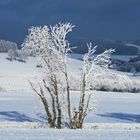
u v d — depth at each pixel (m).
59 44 43.66
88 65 43.81
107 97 112.31
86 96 43.84
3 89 134.25
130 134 29.55
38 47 43.94
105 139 25.47
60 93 43.44
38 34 44.00
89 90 43.62
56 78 43.41
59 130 34.66
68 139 25.27
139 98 115.44
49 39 43.91
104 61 43.94
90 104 43.59
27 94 121.19
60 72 43.38
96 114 67.25
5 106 80.50
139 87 127.12
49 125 42.97
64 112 43.03
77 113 42.41
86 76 43.28
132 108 84.69
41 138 25.70
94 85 44.25
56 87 43.06
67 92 42.78
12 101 95.00
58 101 42.88
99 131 33.50
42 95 43.16
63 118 43.12
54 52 43.56
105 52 43.84
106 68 44.16
